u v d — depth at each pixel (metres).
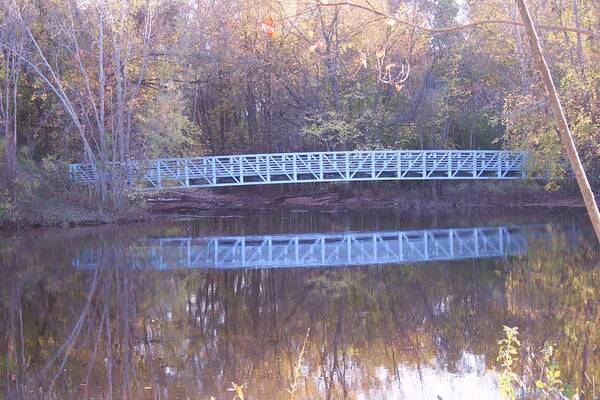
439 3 27.80
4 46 20.88
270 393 6.79
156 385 7.11
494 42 26.09
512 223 20.98
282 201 30.05
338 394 6.67
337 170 26.22
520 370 6.96
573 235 17.36
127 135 22.73
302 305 10.88
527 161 23.48
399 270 13.88
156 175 25.09
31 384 7.22
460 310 9.92
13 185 20.88
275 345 8.58
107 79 23.48
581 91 17.94
